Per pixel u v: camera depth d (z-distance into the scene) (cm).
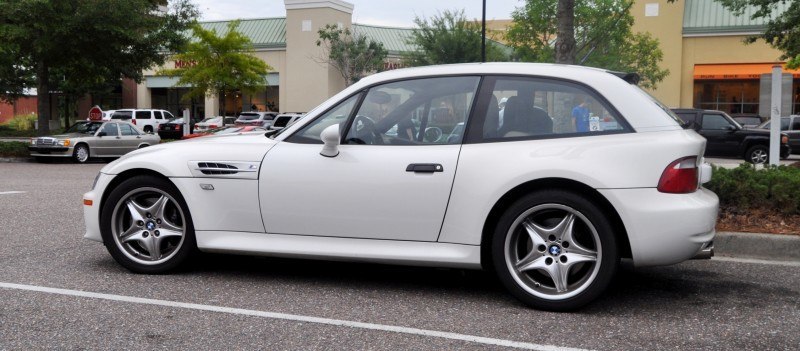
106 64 2364
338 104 504
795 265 581
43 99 2309
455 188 458
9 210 896
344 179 479
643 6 3800
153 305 452
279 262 585
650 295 489
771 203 673
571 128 456
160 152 531
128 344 377
